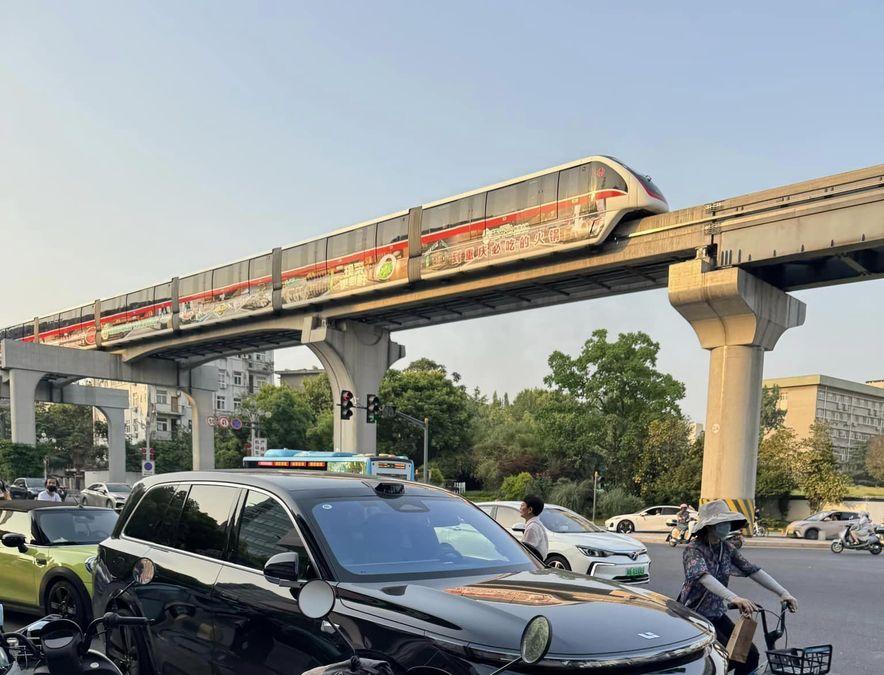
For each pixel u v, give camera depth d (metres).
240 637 3.54
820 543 23.95
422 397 58.69
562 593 3.02
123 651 4.51
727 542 4.73
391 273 31.50
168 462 67.81
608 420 41.31
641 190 23.58
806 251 20.64
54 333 54.53
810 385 58.50
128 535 4.84
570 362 42.53
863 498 37.38
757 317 22.97
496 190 27.80
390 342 39.72
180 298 42.88
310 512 3.60
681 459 39.44
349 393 29.25
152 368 51.75
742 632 4.04
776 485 39.00
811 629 8.56
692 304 23.36
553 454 45.59
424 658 2.66
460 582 3.26
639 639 2.54
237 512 4.01
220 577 3.80
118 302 48.31
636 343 42.22
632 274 26.88
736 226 22.17
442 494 4.30
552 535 11.42
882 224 19.16
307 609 2.71
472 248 28.39
